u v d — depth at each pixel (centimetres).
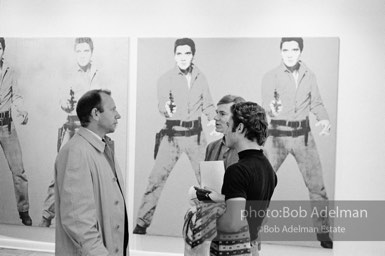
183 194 370
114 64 380
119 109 381
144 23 379
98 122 207
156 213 376
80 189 191
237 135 179
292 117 351
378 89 342
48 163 394
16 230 406
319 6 350
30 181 398
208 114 364
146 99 376
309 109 348
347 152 348
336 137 348
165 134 373
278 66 354
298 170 351
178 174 371
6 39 399
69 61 388
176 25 374
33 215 398
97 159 203
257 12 360
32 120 396
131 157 383
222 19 366
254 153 177
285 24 356
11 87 399
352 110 347
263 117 178
